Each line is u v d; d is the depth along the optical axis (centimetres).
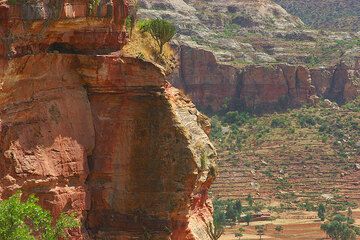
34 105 6169
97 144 6650
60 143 6331
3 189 5856
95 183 6631
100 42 6656
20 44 5916
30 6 5869
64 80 6456
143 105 6656
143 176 6625
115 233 6600
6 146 5931
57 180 6266
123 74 6638
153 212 6588
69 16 6206
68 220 6028
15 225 5184
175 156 6606
